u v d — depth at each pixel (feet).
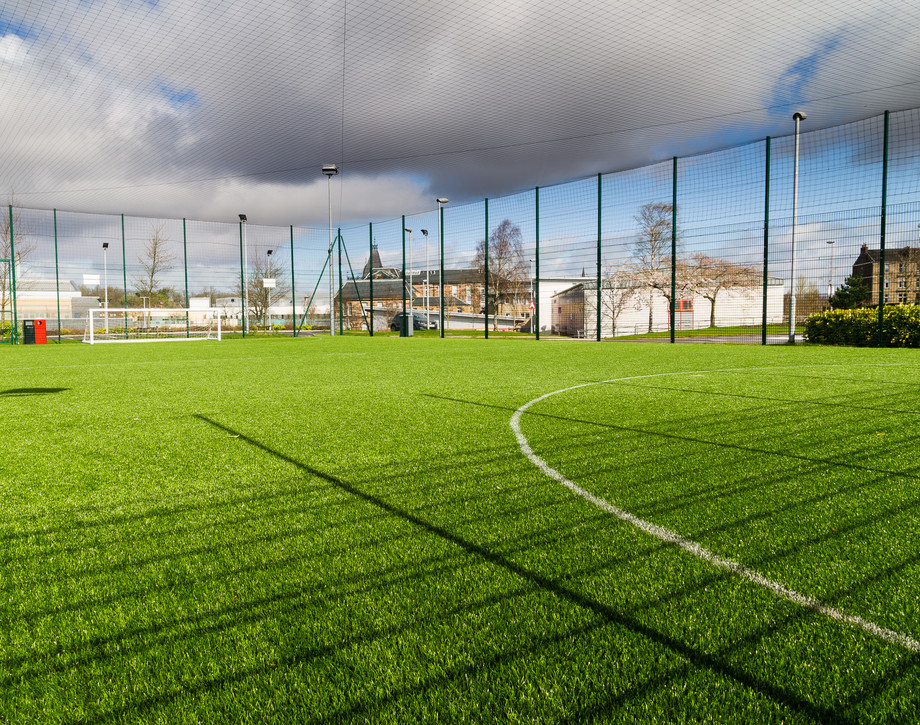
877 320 47.11
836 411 14.97
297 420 14.39
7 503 8.11
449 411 15.52
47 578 5.75
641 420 13.91
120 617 4.99
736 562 5.87
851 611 4.88
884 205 44.75
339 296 87.04
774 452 10.59
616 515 7.30
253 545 6.51
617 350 44.19
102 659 4.39
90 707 3.84
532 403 16.81
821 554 6.05
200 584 5.58
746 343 54.19
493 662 4.23
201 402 17.63
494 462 10.05
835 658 4.23
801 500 7.84
